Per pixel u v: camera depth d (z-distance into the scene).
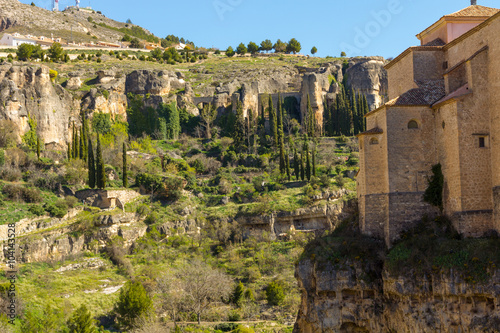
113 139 150.00
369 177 41.72
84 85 163.88
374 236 41.31
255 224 105.88
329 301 40.69
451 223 38.19
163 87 168.00
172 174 124.00
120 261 92.25
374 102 176.38
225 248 101.75
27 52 178.50
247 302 78.56
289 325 68.62
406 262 36.56
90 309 72.94
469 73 38.12
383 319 38.56
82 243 96.00
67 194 108.44
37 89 135.12
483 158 37.44
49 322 61.22
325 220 103.12
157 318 71.69
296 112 168.25
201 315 74.69
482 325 32.19
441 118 39.81
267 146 147.12
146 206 109.56
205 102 173.25
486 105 37.84
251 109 166.25
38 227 93.25
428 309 35.16
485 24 38.22
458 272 33.38
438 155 40.25
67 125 141.62
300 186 117.12
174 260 95.00
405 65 45.47
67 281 80.50
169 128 162.62
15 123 127.12
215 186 123.88
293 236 100.00
